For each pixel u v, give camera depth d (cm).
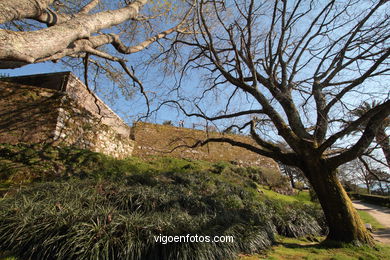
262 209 680
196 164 1292
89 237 321
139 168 952
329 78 644
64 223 342
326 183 510
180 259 320
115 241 323
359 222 497
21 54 161
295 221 657
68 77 934
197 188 800
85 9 319
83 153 851
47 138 800
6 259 304
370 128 470
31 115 818
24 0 196
